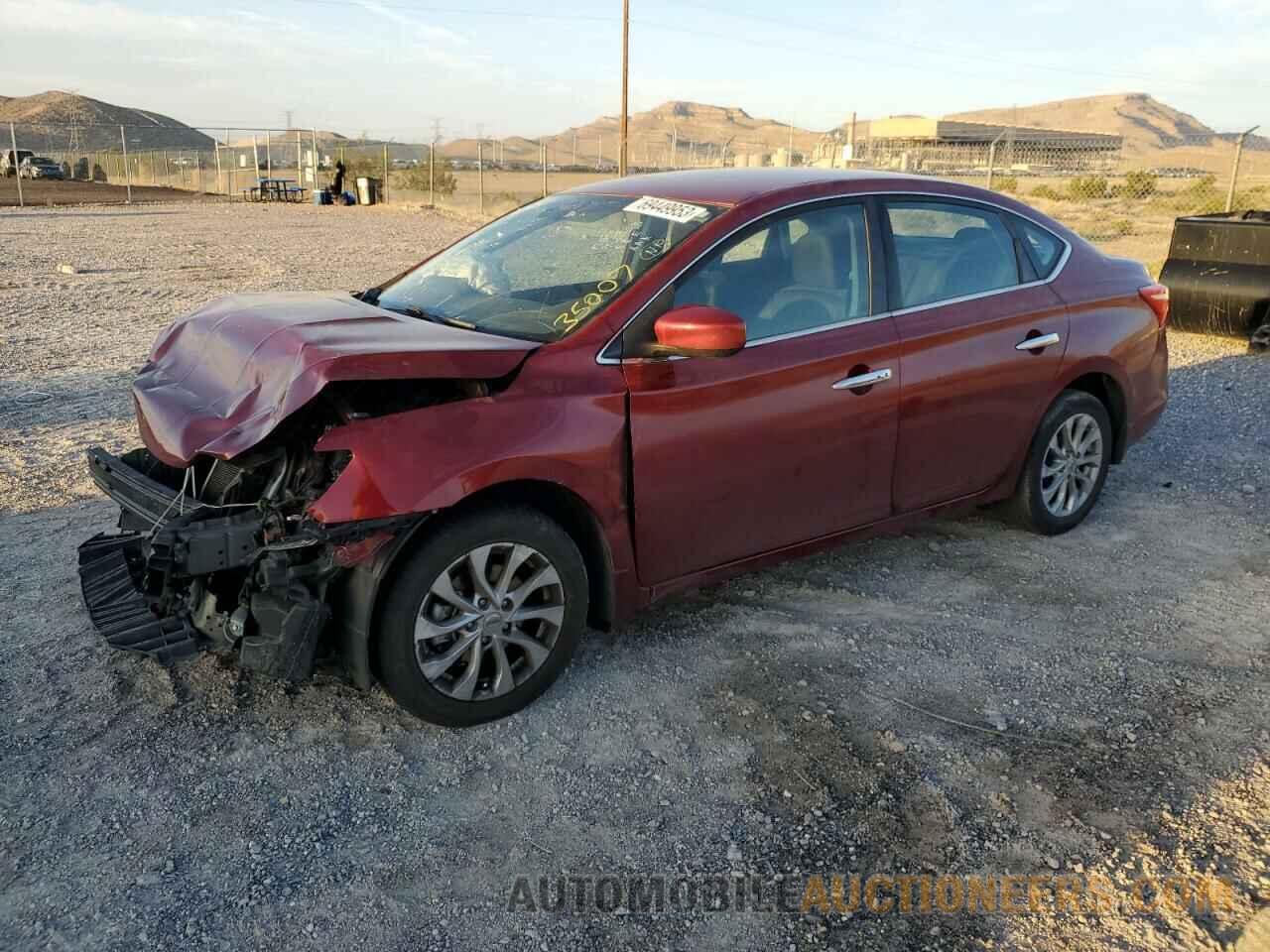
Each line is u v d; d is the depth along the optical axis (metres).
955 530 5.22
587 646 3.97
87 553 3.95
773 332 3.83
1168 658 3.92
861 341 4.03
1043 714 3.53
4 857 2.74
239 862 2.76
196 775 3.11
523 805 3.03
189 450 3.05
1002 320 4.52
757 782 3.14
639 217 4.02
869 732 3.41
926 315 4.27
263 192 42.09
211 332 3.65
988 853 2.83
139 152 58.38
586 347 3.44
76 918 2.54
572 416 3.33
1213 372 8.80
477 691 3.37
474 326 3.71
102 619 3.44
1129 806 3.03
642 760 3.25
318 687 3.61
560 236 4.16
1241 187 31.17
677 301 3.62
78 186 48.75
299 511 3.11
